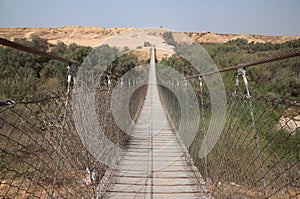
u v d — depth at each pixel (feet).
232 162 5.73
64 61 5.43
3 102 3.02
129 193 8.25
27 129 3.80
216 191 7.44
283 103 3.52
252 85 26.78
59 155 4.97
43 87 25.85
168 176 9.64
